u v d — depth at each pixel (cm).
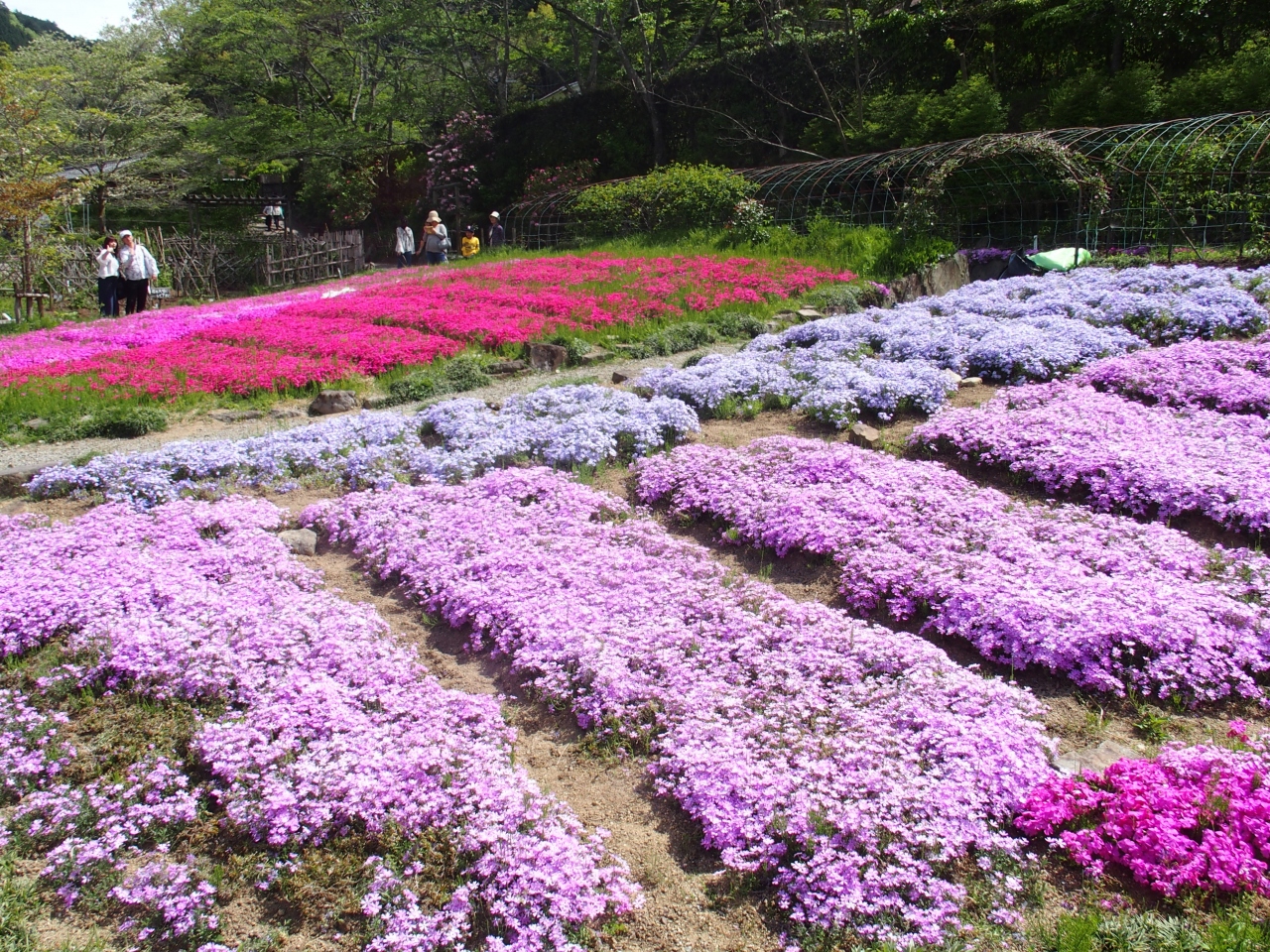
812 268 1809
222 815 448
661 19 3688
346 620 594
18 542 704
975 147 1919
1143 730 472
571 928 372
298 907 393
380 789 436
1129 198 1866
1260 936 327
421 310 1608
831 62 3086
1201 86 2100
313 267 3388
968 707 470
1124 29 2402
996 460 791
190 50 4844
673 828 432
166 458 869
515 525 720
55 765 475
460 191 4084
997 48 2752
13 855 429
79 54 3747
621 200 2753
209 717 512
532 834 412
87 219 4028
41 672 551
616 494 813
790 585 647
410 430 951
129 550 691
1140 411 856
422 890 391
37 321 2197
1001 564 600
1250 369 935
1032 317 1178
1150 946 337
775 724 470
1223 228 1752
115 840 425
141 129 3897
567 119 3800
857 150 2869
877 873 376
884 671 516
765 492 746
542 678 524
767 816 407
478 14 4103
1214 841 367
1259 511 628
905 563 614
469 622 610
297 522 779
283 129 4266
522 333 1370
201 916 388
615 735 493
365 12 4306
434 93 4262
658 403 951
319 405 1103
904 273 1706
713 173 2591
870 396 938
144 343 1625
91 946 374
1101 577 576
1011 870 383
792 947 357
